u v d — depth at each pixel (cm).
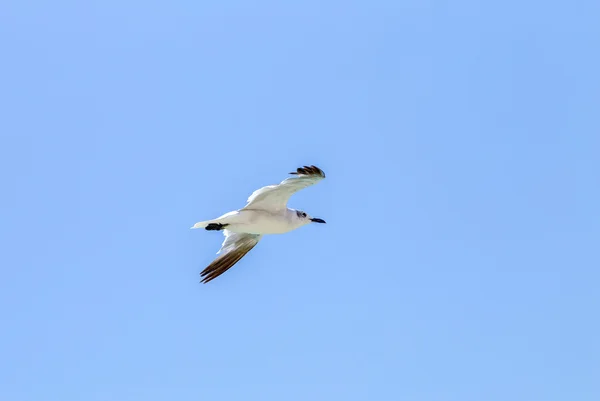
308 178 2245
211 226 2375
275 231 2445
